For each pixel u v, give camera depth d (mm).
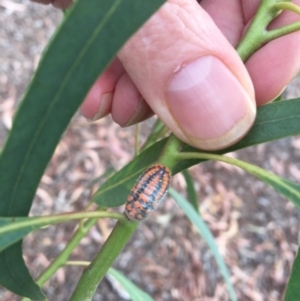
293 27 48
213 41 50
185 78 49
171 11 50
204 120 47
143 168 54
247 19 76
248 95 49
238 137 47
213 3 79
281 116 45
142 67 52
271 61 66
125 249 157
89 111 79
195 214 77
